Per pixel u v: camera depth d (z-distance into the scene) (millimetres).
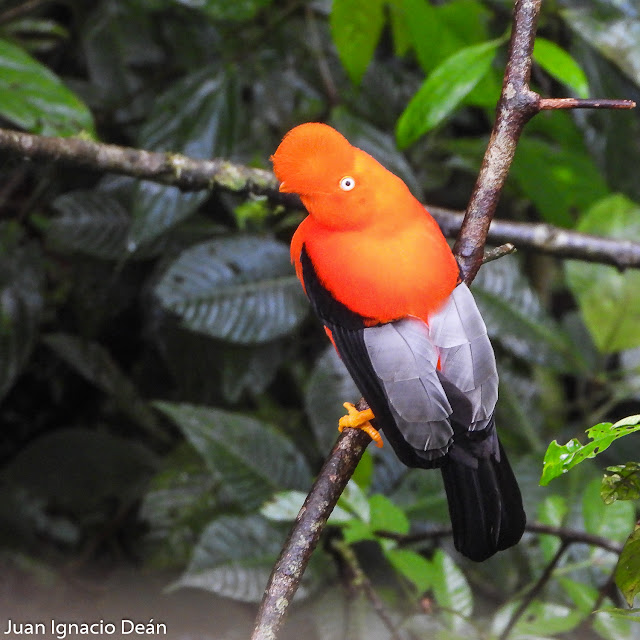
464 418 4852
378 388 5047
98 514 11516
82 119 7348
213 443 8273
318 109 10781
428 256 5309
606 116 10227
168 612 10523
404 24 9320
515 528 4922
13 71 7277
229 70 9805
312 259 5602
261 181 7426
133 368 12141
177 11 11000
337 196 5520
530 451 10188
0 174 11352
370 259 5324
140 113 11219
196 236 10180
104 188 10133
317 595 8664
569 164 9602
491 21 11055
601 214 9000
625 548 4258
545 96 10023
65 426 12383
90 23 10984
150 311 10250
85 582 10898
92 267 10797
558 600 8281
